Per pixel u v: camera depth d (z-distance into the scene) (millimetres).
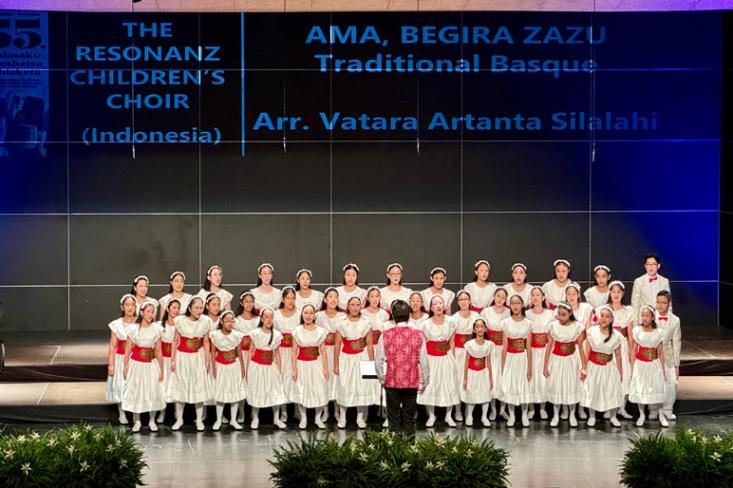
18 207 15750
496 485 8320
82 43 15594
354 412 12617
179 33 15648
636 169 15992
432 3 15242
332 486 8211
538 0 15180
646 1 15273
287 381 12055
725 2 15211
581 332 11992
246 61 15703
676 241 16094
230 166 15844
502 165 15938
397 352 10242
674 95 15922
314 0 15078
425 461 8281
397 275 12922
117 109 15695
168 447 11242
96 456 8289
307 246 15969
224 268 15938
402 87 15805
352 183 15906
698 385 13281
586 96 15875
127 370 11836
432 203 15969
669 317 12109
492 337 12234
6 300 15820
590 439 11555
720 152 16016
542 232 16031
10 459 8109
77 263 15867
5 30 15492
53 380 13406
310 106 15789
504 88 15836
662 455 8406
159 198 15844
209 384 11867
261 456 10914
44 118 15648
